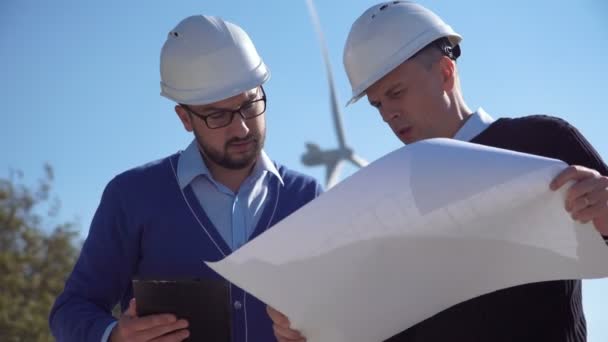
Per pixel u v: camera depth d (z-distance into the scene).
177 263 3.85
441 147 2.81
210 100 3.73
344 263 2.78
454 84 3.52
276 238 2.72
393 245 2.78
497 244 2.83
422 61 3.46
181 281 3.18
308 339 2.97
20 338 19.42
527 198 2.71
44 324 19.66
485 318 3.21
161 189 3.93
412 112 3.48
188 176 3.93
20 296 19.95
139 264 3.93
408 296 2.93
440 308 2.99
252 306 3.83
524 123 3.34
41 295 20.09
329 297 2.85
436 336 3.27
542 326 3.18
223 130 3.77
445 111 3.48
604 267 2.75
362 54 3.51
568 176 2.66
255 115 3.80
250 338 3.81
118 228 3.90
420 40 3.46
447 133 3.49
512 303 3.19
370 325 2.97
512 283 2.91
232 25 3.98
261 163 4.03
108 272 3.87
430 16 3.54
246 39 3.96
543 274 2.86
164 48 3.97
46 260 20.70
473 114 3.47
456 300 2.98
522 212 2.75
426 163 2.78
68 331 3.65
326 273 2.79
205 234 3.88
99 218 3.93
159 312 3.17
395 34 3.47
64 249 20.98
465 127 3.44
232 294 3.83
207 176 3.95
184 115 3.95
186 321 3.15
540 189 2.70
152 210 3.89
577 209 2.66
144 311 3.18
